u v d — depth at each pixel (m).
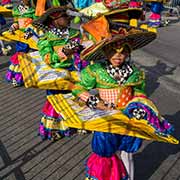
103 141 3.62
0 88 7.52
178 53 9.72
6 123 6.04
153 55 9.47
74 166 4.84
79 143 5.37
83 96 3.66
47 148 5.27
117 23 3.61
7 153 5.18
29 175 4.68
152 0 12.41
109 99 3.64
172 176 4.62
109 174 3.79
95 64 3.69
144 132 3.26
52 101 3.86
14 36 7.21
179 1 14.91
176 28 12.86
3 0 9.52
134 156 5.01
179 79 7.90
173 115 6.23
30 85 4.44
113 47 3.41
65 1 6.04
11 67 7.49
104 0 5.96
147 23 12.85
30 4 7.23
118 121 3.38
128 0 5.45
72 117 3.46
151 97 6.99
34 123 6.01
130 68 3.61
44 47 4.99
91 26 3.61
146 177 4.59
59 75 4.66
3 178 4.63
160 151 5.13
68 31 5.02
